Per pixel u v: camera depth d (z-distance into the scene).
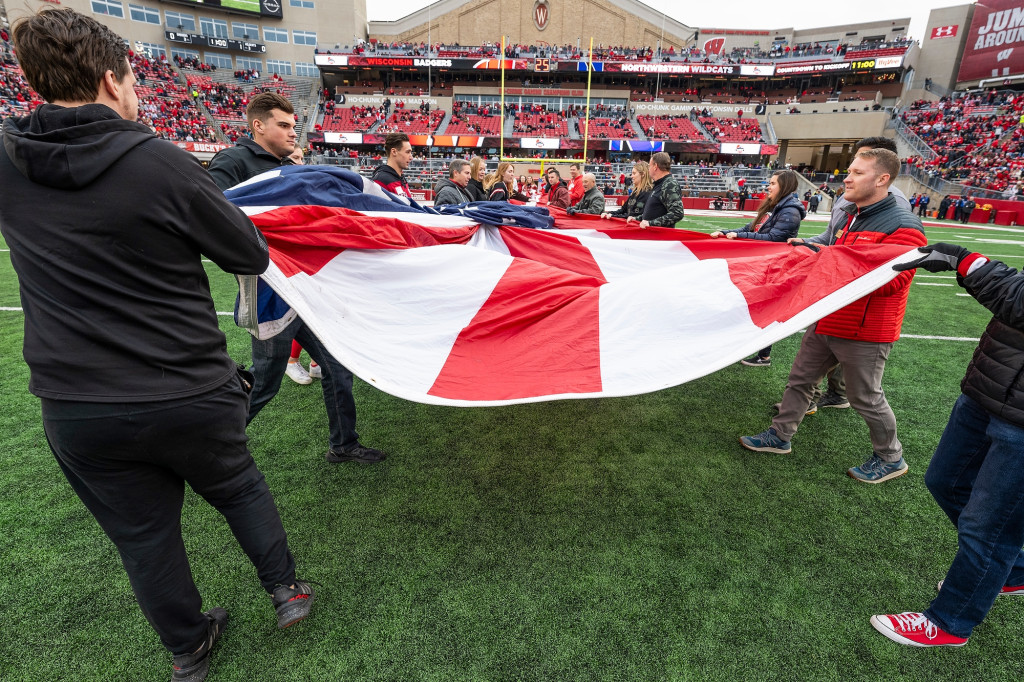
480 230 3.52
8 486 2.38
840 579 1.89
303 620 1.69
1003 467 1.45
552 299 2.37
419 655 1.57
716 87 38.53
